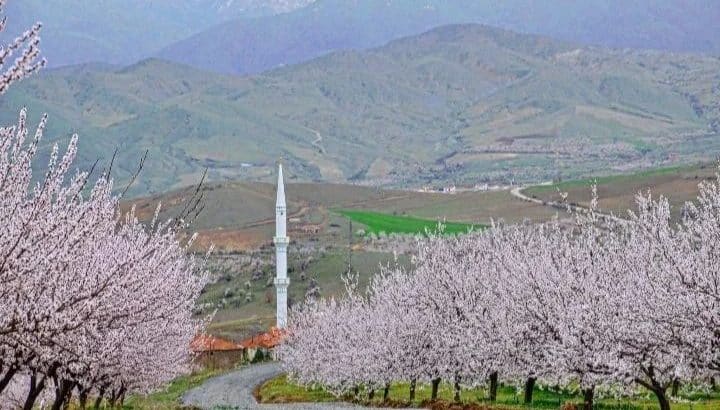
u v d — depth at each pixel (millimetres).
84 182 17906
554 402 45281
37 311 17375
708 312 28688
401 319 51594
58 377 26219
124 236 27266
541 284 40406
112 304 20125
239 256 176500
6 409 32062
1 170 15953
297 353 76750
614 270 37500
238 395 73000
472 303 47875
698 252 31047
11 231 16359
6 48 12328
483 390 56969
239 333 127000
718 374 30797
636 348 31047
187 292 32031
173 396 71438
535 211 194125
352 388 65875
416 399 53719
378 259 158625
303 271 158625
